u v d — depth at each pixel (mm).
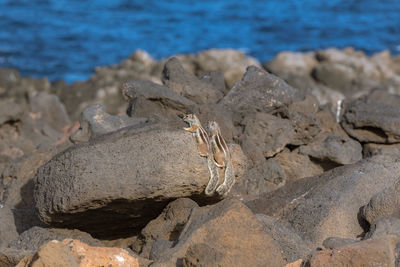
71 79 162750
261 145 48688
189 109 48969
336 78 133625
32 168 47812
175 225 36344
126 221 39344
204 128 39125
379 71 140875
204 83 52438
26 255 32562
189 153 36000
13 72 126688
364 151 52781
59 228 38281
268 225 35781
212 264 29875
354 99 59531
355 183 40625
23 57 185000
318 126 50438
